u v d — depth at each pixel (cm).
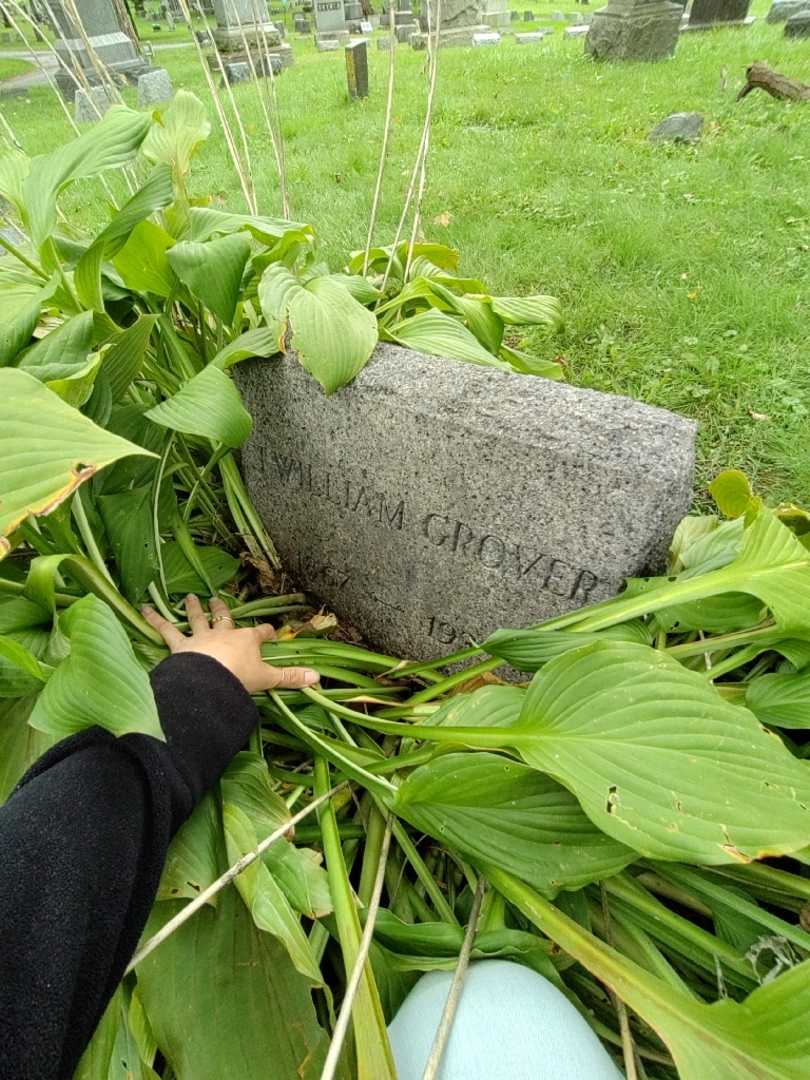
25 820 55
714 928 89
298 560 152
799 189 301
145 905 59
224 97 561
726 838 64
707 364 195
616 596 98
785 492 161
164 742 72
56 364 91
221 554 142
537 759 74
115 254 116
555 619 97
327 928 83
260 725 111
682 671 76
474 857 78
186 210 141
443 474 110
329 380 109
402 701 124
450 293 147
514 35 904
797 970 61
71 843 54
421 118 457
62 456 61
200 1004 71
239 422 106
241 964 74
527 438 98
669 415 96
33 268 126
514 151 381
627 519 95
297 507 142
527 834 78
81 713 65
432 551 121
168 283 130
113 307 136
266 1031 70
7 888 49
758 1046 60
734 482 111
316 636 142
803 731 100
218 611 126
